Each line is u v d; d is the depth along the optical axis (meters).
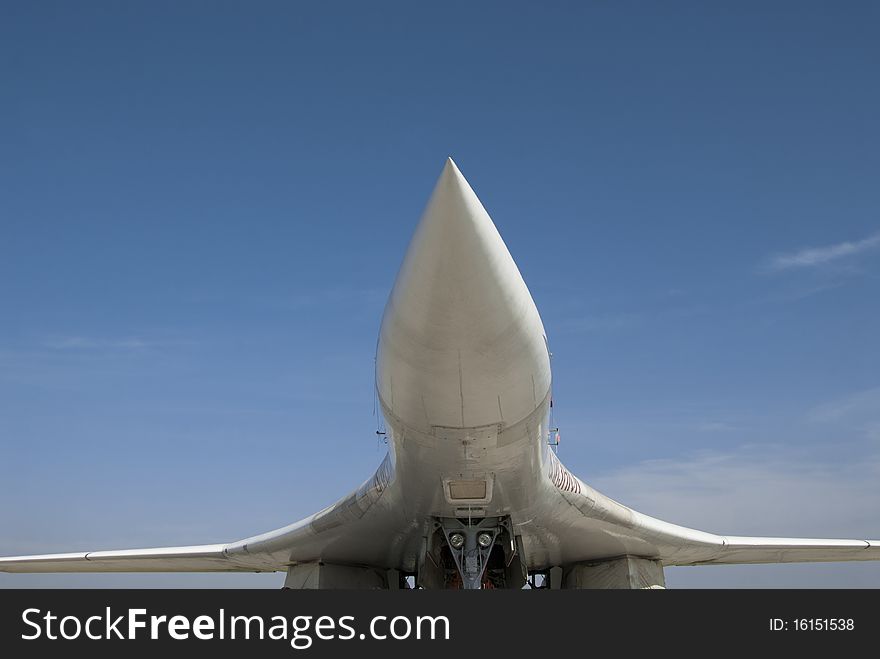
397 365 6.92
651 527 10.39
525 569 9.95
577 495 9.36
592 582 11.37
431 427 7.38
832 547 11.63
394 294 6.73
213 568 12.85
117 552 12.23
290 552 11.09
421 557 9.87
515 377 6.91
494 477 8.12
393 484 8.78
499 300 6.35
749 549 11.59
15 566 12.47
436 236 6.02
